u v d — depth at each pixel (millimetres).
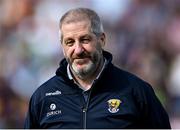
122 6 35531
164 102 29562
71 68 11383
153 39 33812
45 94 11570
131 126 11070
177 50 33531
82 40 11109
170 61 32688
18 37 34375
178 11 35500
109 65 11422
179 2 35562
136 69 31172
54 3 35781
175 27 34812
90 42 11109
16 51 33625
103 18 35344
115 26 34781
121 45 33312
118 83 11375
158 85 30141
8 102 30703
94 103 11219
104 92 11289
